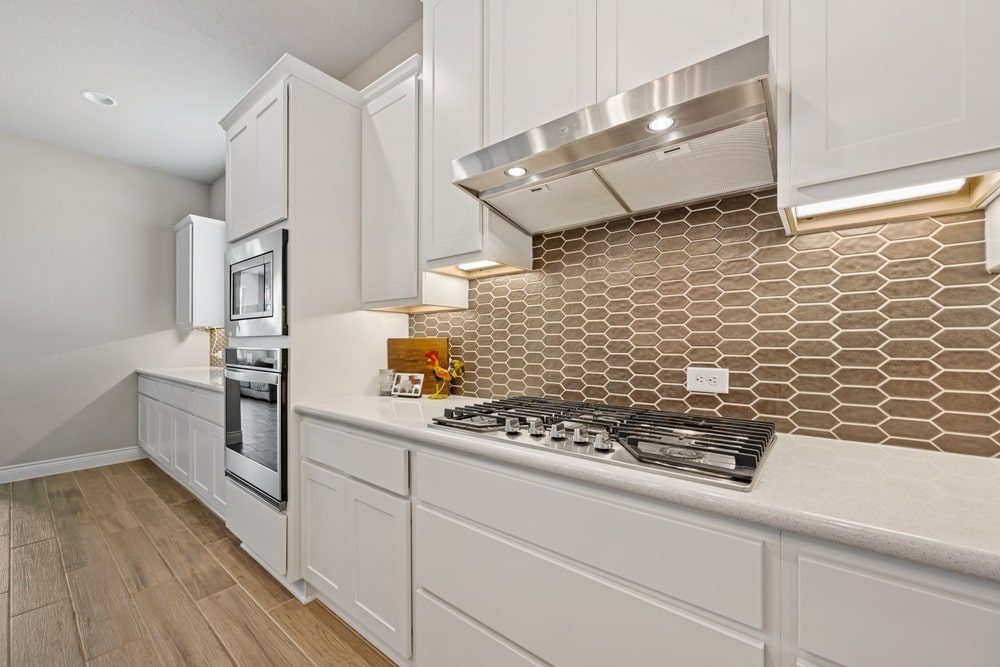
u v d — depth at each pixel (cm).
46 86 272
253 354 201
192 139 343
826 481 80
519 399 166
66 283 354
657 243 145
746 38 95
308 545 175
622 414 131
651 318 146
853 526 62
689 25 103
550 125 108
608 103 99
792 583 69
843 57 82
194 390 278
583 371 162
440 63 164
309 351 185
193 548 221
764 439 99
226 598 178
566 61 125
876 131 79
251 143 204
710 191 127
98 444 367
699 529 77
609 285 156
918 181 76
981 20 70
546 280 173
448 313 208
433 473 123
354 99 204
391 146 189
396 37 237
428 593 127
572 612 93
